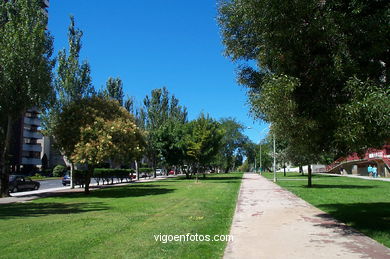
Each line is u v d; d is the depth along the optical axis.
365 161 55.78
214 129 45.59
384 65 9.25
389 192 23.75
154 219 12.26
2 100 23.14
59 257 7.12
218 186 32.03
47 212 14.69
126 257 7.11
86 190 25.61
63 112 26.09
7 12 25.38
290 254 7.46
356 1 8.66
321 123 8.90
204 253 7.45
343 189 26.92
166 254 7.34
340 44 8.53
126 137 25.12
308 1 8.66
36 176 64.62
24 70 23.45
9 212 14.80
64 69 31.58
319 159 28.73
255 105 9.37
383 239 8.69
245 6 9.45
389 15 8.44
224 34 11.34
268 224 11.35
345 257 7.16
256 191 25.83
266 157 99.62
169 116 65.62
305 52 9.05
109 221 11.84
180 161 53.44
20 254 7.38
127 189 29.34
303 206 16.30
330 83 8.87
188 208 15.55
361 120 7.71
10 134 24.58
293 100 8.95
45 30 25.53
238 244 8.45
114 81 54.78
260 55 10.01
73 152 23.97
